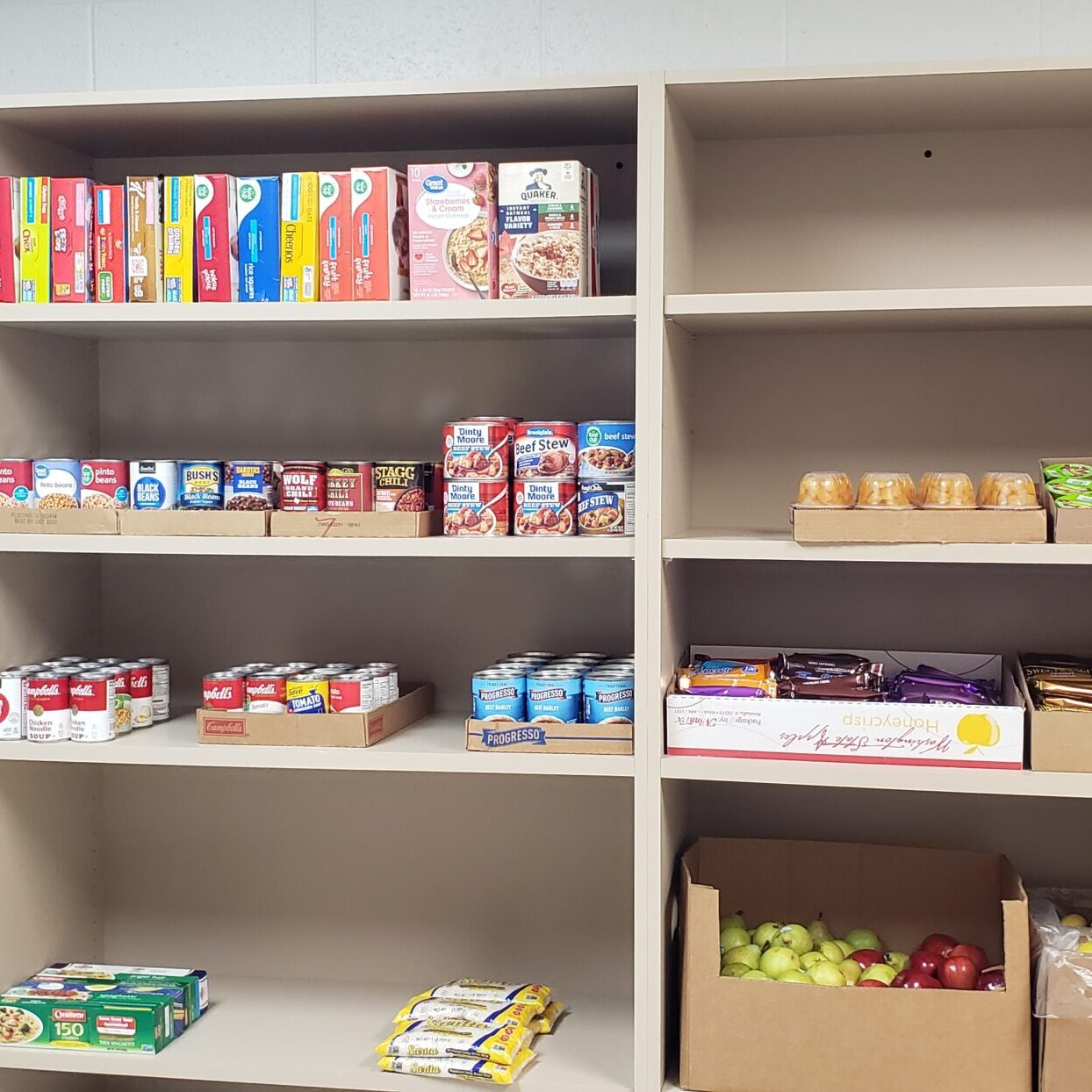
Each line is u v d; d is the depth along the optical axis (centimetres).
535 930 235
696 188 222
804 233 220
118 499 210
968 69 183
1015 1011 179
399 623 238
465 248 196
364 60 232
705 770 190
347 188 199
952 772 183
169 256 204
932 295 183
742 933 210
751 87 189
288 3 234
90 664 223
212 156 236
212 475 208
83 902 242
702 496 226
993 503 186
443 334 222
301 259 201
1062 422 215
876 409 220
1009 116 206
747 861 220
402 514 200
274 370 238
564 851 234
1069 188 213
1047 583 218
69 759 208
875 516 185
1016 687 196
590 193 202
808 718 189
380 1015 224
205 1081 246
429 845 238
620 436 196
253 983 240
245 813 244
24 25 241
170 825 246
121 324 210
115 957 249
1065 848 218
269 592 241
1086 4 212
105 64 239
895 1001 182
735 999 187
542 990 219
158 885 247
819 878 218
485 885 237
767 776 188
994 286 215
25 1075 221
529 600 233
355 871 240
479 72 229
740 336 223
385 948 240
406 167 231
